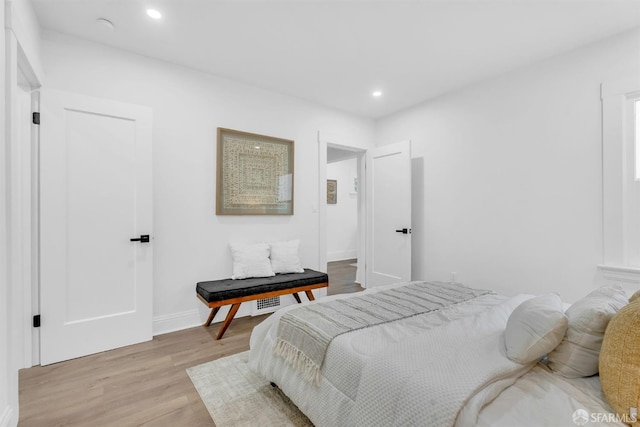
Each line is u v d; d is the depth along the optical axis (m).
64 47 2.23
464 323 1.40
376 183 4.02
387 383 1.02
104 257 2.29
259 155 3.19
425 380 0.95
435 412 0.85
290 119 3.44
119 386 1.81
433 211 3.53
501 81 2.90
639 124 2.18
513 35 2.27
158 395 1.72
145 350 2.29
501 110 2.90
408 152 3.57
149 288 2.47
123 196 2.37
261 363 1.72
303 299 3.46
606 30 2.19
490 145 2.99
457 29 2.20
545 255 2.61
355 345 1.25
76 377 1.91
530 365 1.07
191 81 2.79
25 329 2.02
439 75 2.94
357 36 2.30
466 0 1.90
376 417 1.00
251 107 3.15
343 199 6.82
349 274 5.12
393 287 2.17
